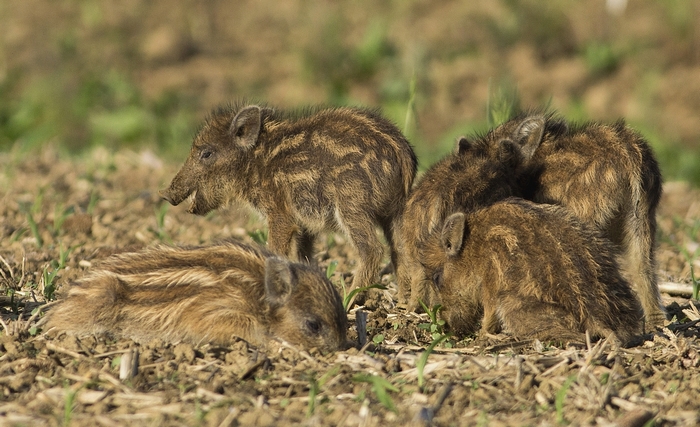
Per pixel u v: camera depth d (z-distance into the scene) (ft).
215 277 59.36
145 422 48.08
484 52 173.58
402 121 152.46
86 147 144.05
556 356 55.52
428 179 71.20
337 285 74.69
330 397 50.96
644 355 57.16
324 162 72.69
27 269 74.23
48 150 125.39
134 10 186.39
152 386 52.08
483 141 76.79
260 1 193.67
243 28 186.60
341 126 73.41
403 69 167.73
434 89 165.37
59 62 168.66
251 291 59.47
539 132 71.82
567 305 59.11
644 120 157.89
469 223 63.72
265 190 75.77
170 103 161.68
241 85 169.17
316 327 58.70
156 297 59.00
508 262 60.95
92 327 58.44
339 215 72.49
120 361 53.67
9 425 47.21
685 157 142.00
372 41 171.63
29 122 150.82
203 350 57.00
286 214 74.95
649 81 165.78
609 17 177.99
